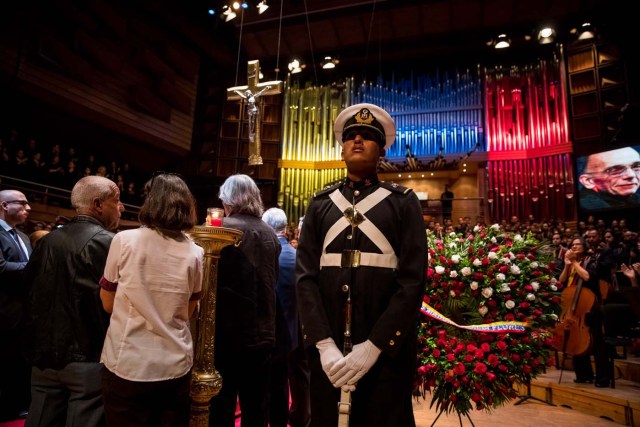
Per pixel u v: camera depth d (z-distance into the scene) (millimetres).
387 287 1467
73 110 10328
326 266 1543
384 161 11953
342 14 11953
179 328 1715
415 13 11859
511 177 11867
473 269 2633
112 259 1688
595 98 11633
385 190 1587
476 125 12484
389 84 13797
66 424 1937
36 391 1991
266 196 13422
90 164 10734
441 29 12500
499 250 2688
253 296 2240
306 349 1529
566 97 11922
